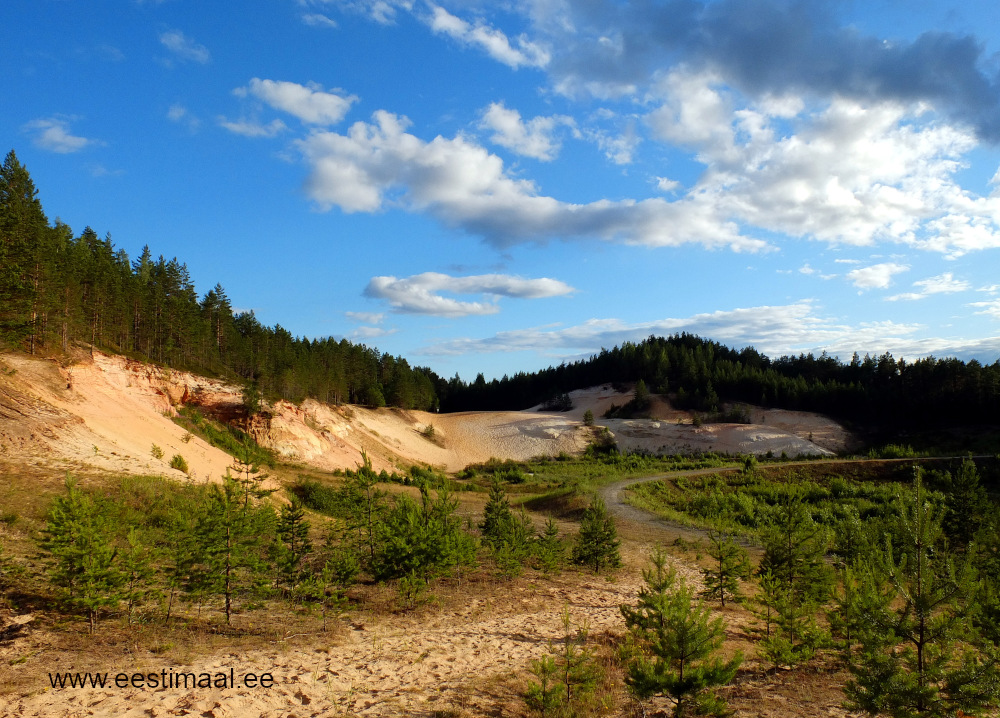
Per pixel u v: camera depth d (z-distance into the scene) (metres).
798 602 14.75
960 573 7.88
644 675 8.08
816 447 93.00
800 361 156.12
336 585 14.84
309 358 85.00
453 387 170.12
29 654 9.22
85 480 20.28
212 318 77.44
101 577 10.89
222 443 42.62
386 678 10.08
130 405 33.06
